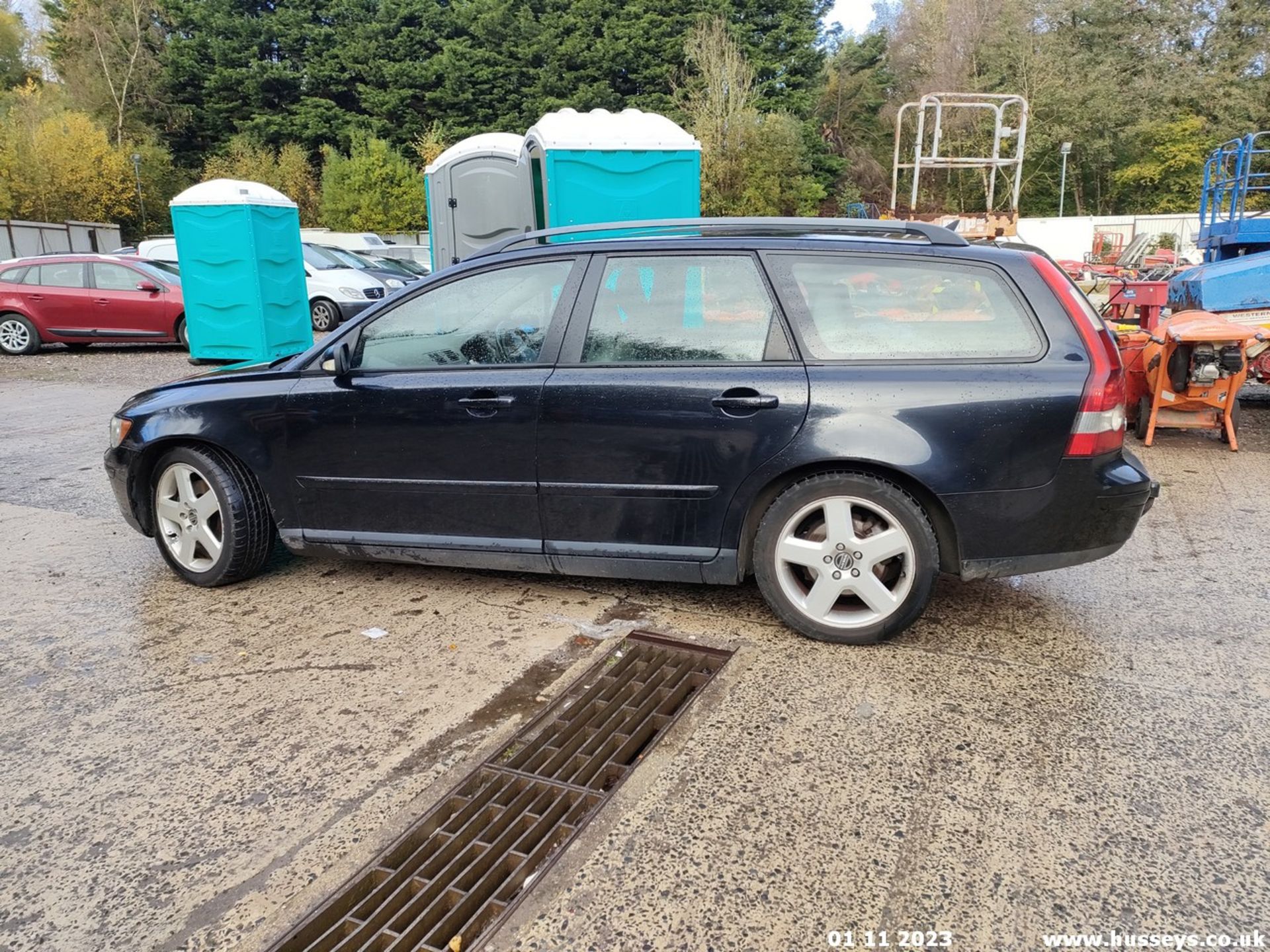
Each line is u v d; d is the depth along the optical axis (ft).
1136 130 136.46
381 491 13.20
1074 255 94.27
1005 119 142.00
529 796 8.86
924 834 8.09
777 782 8.89
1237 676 10.93
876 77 162.61
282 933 7.15
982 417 10.84
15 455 23.88
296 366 13.67
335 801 8.82
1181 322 22.68
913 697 10.49
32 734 10.16
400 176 105.40
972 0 151.33
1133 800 8.53
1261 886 7.39
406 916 7.37
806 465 11.40
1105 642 11.93
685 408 11.60
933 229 11.85
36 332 44.47
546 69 132.57
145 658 12.01
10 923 7.32
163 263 46.70
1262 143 131.34
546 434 12.18
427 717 10.37
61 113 111.65
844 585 11.57
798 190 102.01
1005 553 11.18
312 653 12.06
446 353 12.96
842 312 11.51
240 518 13.89
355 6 135.85
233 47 134.72
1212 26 138.00
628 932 7.04
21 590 14.47
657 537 12.12
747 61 124.47
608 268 12.33
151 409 14.11
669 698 10.67
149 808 8.78
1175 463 21.52
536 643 12.21
